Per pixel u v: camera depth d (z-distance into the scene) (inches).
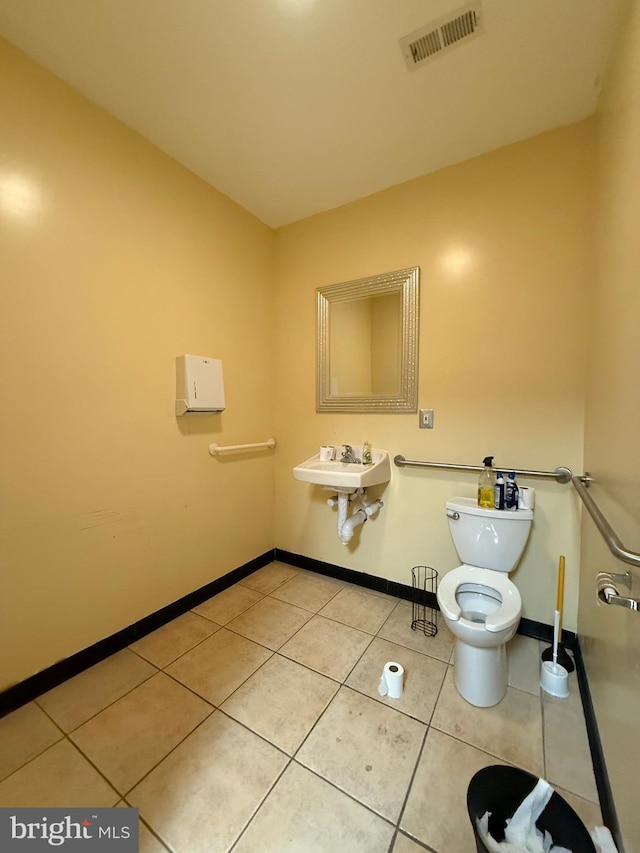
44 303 53.1
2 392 49.3
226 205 83.3
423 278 75.4
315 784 41.5
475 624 50.4
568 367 62.5
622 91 41.7
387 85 54.2
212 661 61.9
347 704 52.7
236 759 44.5
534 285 64.6
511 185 65.9
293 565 100.4
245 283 89.6
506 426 68.4
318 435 92.7
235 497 89.3
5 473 49.9
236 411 88.4
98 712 51.4
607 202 48.4
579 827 33.4
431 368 75.5
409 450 79.3
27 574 52.7
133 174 64.0
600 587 29.7
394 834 36.7
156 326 69.2
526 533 61.1
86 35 47.0
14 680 51.8
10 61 48.4
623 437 36.5
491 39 47.2
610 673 39.0
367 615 75.7
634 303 34.5
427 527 78.3
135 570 67.1
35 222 51.7
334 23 45.3
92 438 59.7
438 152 68.5
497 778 37.0
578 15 43.8
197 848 35.7
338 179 76.9
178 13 44.2
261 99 57.1
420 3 43.0
